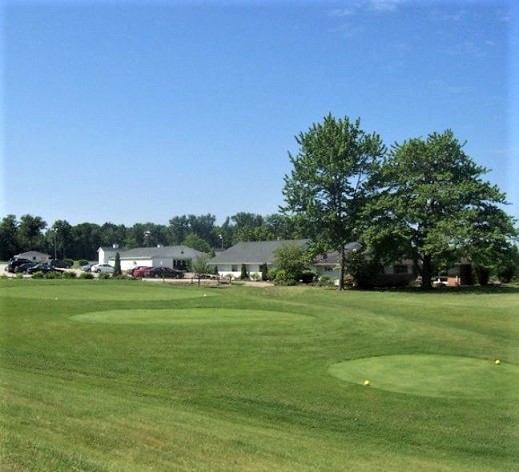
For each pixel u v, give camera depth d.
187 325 23.17
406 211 58.62
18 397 10.44
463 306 37.81
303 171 60.88
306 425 12.30
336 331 22.64
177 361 17.30
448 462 10.52
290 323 24.22
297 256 69.31
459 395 14.39
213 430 10.30
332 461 9.50
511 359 18.52
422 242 59.75
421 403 13.73
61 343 19.08
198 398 13.80
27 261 83.38
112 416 10.09
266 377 15.90
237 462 8.54
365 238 58.00
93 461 7.46
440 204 60.00
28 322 23.00
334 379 15.77
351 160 59.81
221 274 89.56
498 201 58.59
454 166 61.75
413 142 61.53
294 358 18.12
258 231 147.38
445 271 64.38
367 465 9.59
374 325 24.44
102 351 18.16
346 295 49.25
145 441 8.84
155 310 28.23
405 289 59.69
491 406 13.60
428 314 33.12
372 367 17.25
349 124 60.41
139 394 13.63
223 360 17.59
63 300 31.48
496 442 11.66
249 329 22.48
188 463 8.15
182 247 116.25
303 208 61.94
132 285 46.03
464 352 19.41
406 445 11.43
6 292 37.62
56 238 151.50
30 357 16.91
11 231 146.12
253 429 11.16
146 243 198.38
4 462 6.89
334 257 78.44
